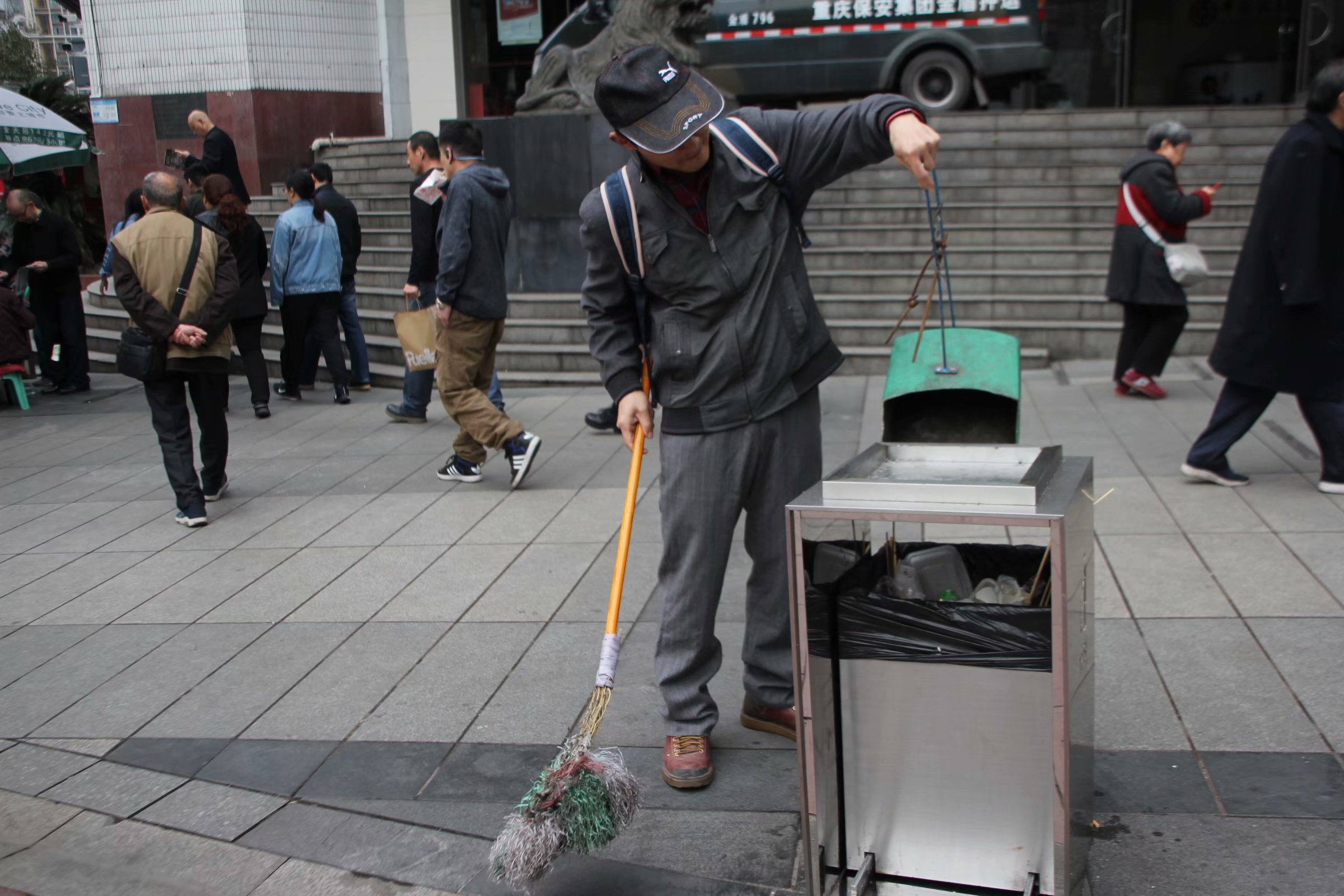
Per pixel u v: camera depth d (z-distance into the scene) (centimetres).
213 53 1495
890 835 239
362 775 317
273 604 448
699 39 1202
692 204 268
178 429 545
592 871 268
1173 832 266
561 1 1633
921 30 1156
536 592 446
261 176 1512
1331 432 488
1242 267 479
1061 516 203
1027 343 862
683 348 280
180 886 272
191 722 354
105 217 1589
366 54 1622
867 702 234
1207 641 363
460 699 359
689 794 298
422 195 700
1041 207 1005
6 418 849
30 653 411
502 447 580
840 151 266
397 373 915
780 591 305
